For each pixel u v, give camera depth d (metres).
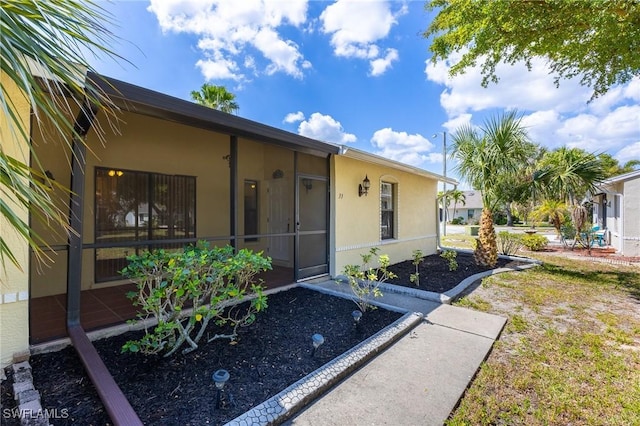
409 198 8.92
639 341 3.52
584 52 4.52
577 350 3.25
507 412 2.25
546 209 14.15
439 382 2.60
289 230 6.84
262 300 3.03
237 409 2.10
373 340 3.23
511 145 7.12
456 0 4.47
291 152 6.77
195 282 2.66
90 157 4.94
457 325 3.90
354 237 6.68
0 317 2.48
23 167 1.37
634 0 3.46
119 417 1.82
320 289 5.09
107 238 5.15
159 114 3.37
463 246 13.62
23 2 1.38
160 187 5.79
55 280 4.59
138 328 3.32
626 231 10.31
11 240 2.53
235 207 4.36
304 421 2.07
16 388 2.19
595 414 2.26
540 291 5.57
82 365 2.53
